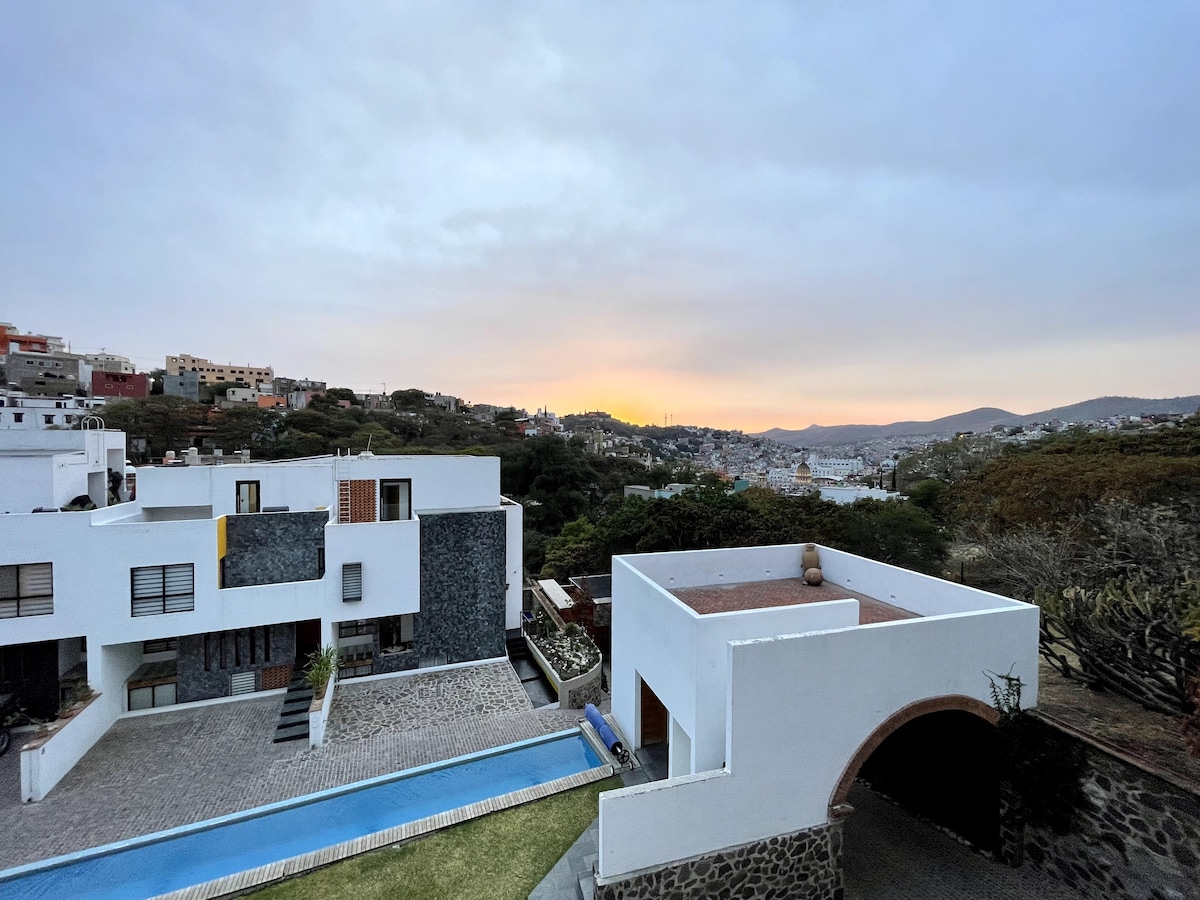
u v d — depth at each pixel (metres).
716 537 27.41
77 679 14.50
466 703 15.63
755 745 7.80
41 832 10.17
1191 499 18.48
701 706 8.80
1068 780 8.65
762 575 14.16
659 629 10.46
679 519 28.67
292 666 16.47
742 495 36.59
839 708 8.24
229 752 13.00
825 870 8.30
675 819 7.51
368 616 16.83
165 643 16.73
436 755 12.85
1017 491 22.36
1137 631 9.78
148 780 11.86
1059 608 11.24
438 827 9.84
